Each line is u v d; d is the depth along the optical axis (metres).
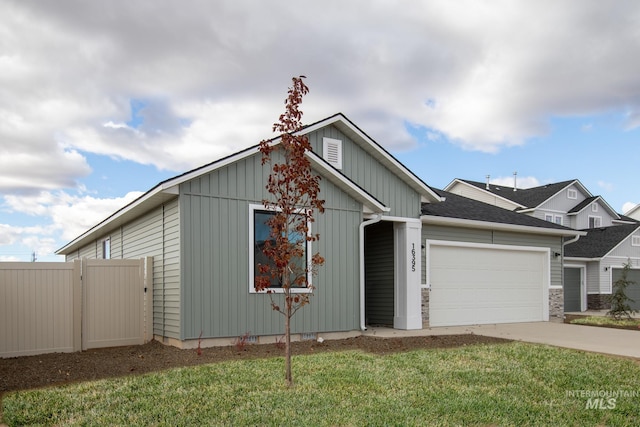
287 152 8.17
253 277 11.20
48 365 9.02
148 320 11.75
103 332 11.27
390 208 14.08
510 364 8.91
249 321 11.09
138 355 9.92
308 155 11.80
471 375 8.05
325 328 12.19
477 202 19.64
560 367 8.75
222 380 7.57
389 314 14.81
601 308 25.88
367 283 15.81
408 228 14.37
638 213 46.66
